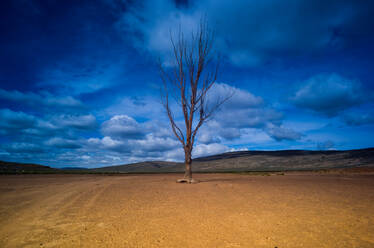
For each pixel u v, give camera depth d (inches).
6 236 152.6
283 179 591.8
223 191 349.7
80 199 288.8
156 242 139.3
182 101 542.0
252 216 193.0
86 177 780.0
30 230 164.7
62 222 183.9
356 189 365.1
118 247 132.6
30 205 252.5
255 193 323.3
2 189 400.8
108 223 179.6
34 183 520.4
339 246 128.7
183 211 215.8
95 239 145.5
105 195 320.5
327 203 245.1
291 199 271.4
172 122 540.1
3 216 204.4
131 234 153.9
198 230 159.9
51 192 356.8
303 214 197.6
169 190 372.8
